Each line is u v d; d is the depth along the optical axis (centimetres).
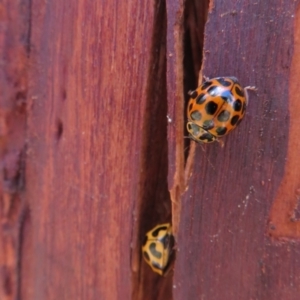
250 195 9
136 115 10
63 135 11
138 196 10
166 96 10
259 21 9
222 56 9
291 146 9
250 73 9
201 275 10
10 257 12
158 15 10
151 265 10
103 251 11
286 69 9
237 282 10
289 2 9
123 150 10
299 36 9
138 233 10
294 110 9
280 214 9
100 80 10
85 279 11
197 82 10
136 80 10
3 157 11
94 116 10
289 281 9
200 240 10
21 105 11
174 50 10
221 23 9
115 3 10
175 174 10
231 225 10
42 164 11
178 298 10
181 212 10
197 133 9
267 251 9
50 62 11
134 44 10
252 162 9
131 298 11
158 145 10
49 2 11
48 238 11
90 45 10
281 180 9
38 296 12
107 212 11
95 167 11
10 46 11
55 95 11
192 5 10
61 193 11
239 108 9
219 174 10
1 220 12
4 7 11
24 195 12
